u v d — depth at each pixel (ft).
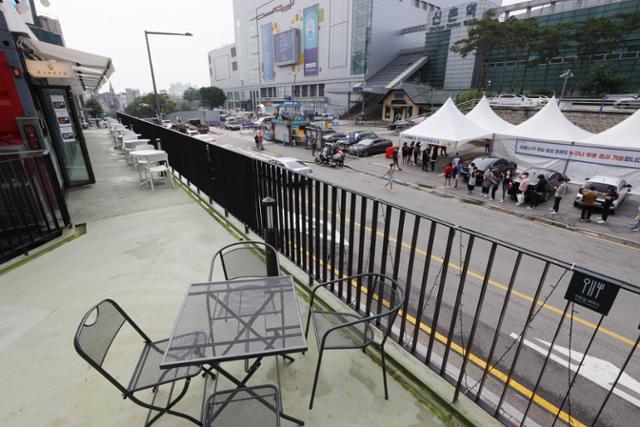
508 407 8.87
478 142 89.71
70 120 24.79
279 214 13.85
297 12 254.27
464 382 8.61
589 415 11.62
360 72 223.10
